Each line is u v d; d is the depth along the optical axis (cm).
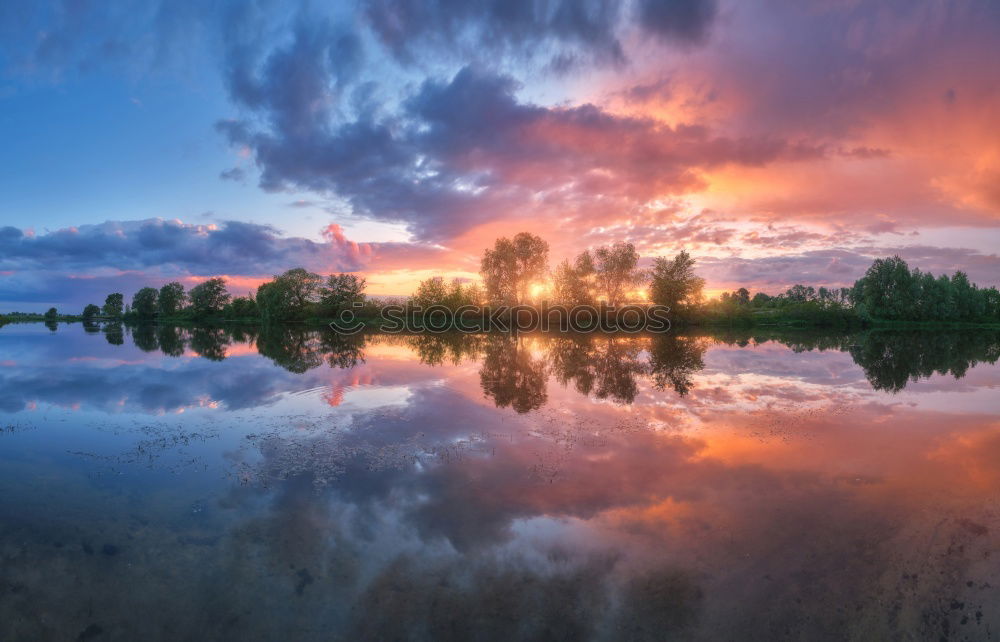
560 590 447
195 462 834
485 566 487
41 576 476
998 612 415
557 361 2323
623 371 1972
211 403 1325
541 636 385
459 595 439
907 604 427
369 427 1062
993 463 817
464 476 754
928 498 662
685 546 527
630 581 461
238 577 472
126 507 643
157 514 620
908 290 6500
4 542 544
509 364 2195
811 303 6431
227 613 419
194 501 662
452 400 1361
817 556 507
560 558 502
